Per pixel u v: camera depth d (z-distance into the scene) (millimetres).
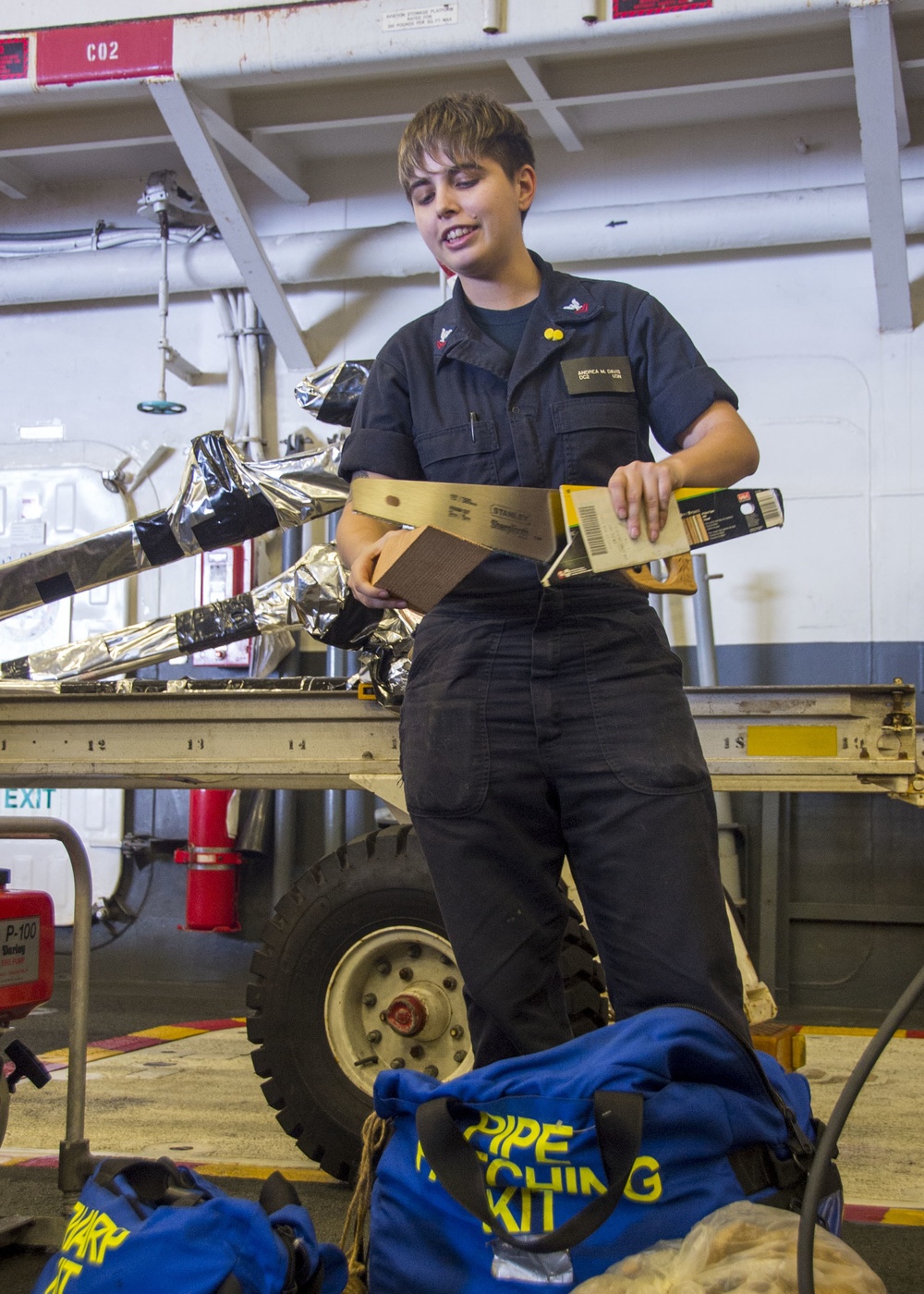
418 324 1627
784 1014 4574
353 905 2434
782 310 5062
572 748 1434
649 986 1383
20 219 5766
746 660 4980
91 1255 1259
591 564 1304
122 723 2766
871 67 4098
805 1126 1395
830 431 4988
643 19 4016
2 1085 1855
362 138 5254
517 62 4348
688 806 1410
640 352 1545
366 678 2670
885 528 4922
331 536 5363
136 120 5098
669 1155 1203
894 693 2410
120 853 5312
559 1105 1221
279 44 4273
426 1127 1227
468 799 1453
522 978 1458
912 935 4715
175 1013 4617
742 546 5016
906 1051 3783
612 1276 1102
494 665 1468
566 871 2316
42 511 5660
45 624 5516
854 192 4785
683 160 5164
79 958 1972
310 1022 2428
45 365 5746
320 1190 2352
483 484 1465
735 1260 1093
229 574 5164
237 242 5000
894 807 4754
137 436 5633
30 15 4449
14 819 1895
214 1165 2521
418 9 4160
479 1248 1205
